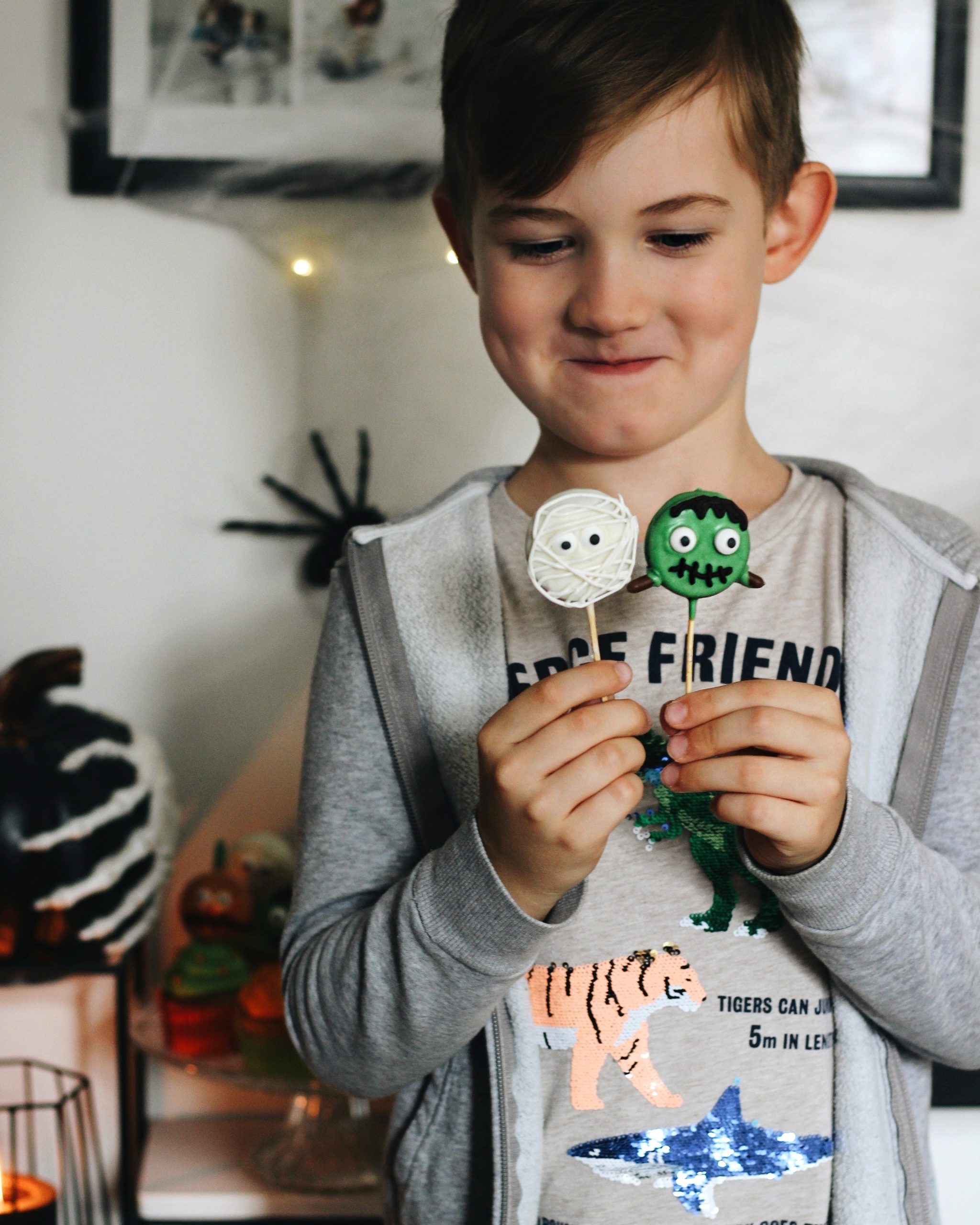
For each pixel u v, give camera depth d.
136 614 1.17
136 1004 1.14
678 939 0.62
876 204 1.09
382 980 0.59
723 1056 0.61
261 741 1.18
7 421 1.15
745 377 0.67
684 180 0.59
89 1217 1.05
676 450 0.65
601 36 0.58
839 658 0.64
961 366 1.12
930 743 0.63
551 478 0.68
